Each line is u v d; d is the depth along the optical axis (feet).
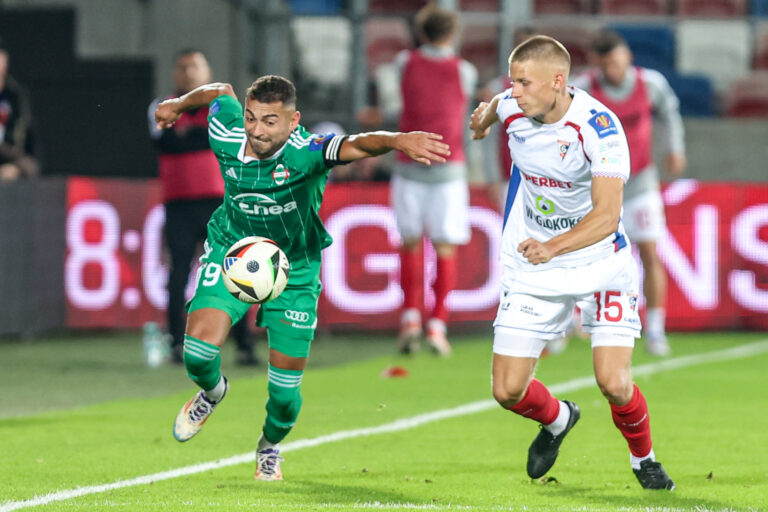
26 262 137.28
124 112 169.68
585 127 56.24
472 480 61.98
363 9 181.78
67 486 59.67
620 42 120.37
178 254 114.52
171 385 103.86
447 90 124.06
